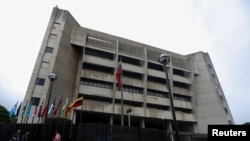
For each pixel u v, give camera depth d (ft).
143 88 116.26
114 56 117.50
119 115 101.55
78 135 53.47
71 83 98.63
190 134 101.96
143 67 123.03
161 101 117.60
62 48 98.58
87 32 115.96
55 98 83.15
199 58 152.87
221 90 150.30
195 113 129.90
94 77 102.83
